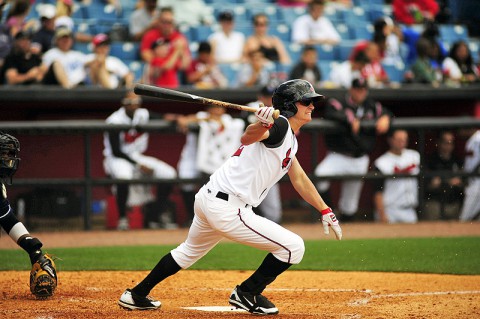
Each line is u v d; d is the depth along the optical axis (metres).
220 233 17.39
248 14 53.94
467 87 46.62
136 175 39.84
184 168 40.44
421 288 22.88
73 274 25.55
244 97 43.06
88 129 38.97
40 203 38.72
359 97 41.44
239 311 18.69
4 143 20.58
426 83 47.59
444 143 42.34
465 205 42.69
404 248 32.38
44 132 38.62
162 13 44.00
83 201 39.28
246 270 26.75
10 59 41.94
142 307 18.44
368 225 41.06
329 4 57.31
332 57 50.97
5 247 33.34
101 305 19.50
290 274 25.94
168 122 39.88
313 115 46.38
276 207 41.22
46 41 44.03
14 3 43.59
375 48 46.56
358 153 41.47
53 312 18.22
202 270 26.69
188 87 42.62
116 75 44.22
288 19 54.34
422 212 42.44
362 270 26.78
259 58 44.72
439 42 49.66
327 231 18.30
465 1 59.88
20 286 22.83
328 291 22.39
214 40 47.72
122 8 52.53
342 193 41.75
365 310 18.75
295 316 17.75
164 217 40.34
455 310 18.67
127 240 35.47
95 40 43.00
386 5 59.56
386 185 42.00
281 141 16.77
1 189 20.59
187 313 18.22
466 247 32.50
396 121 41.78
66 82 42.16
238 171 17.02
